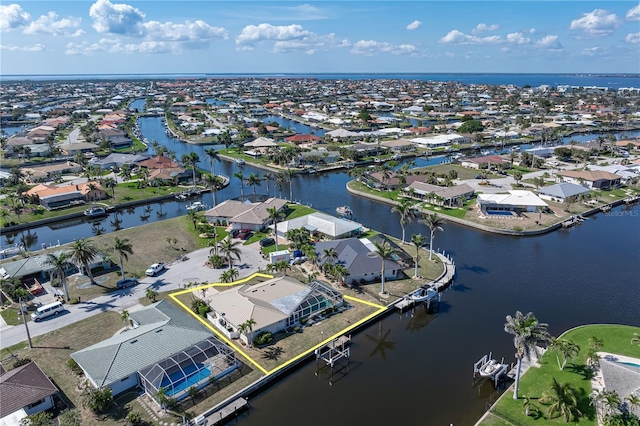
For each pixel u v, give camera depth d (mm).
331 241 110688
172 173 186625
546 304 90688
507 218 138875
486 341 78812
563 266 108125
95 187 162625
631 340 73312
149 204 165625
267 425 59969
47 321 82312
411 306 89875
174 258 110875
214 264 105000
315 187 184875
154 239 123500
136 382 66000
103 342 71125
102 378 62156
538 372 68125
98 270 103562
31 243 127625
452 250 117875
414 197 162500
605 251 117062
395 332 82188
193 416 59656
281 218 134125
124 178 189125
